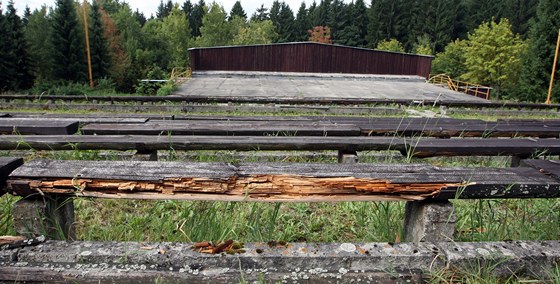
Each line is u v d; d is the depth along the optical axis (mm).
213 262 1596
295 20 78875
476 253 1674
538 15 32312
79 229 2445
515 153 3438
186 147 3674
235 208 2555
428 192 1710
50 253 1583
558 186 1754
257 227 2047
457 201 2877
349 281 1590
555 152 3422
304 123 4855
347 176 1696
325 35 61344
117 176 1628
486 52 35219
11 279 1520
